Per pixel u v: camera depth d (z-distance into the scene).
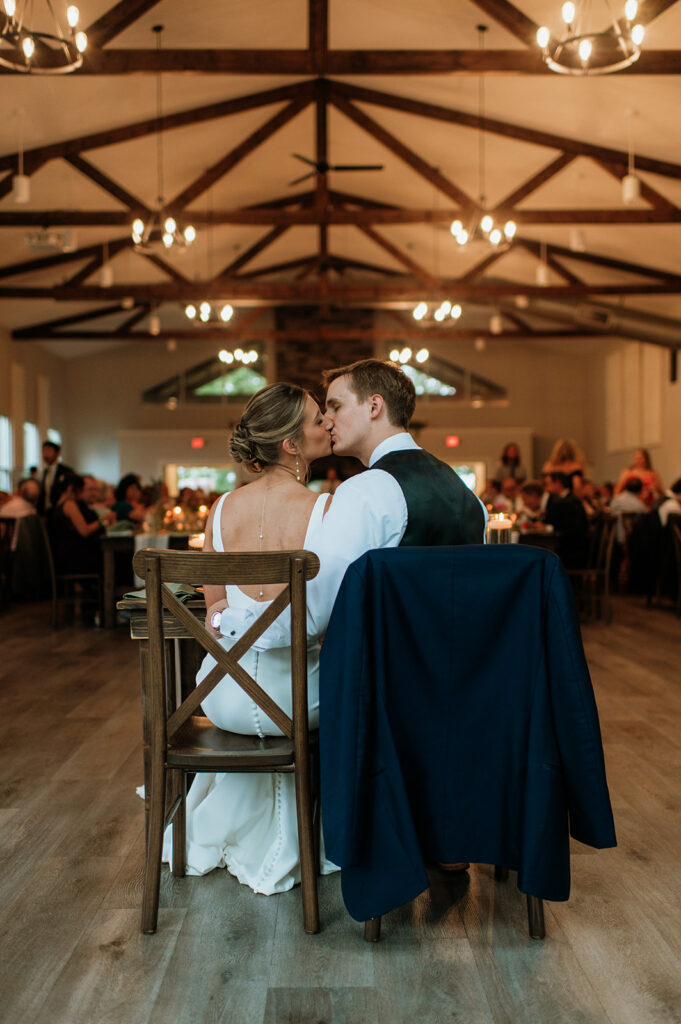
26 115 7.25
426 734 1.74
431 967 1.68
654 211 8.37
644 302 12.35
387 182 10.75
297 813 1.81
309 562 1.75
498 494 10.23
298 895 2.00
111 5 5.90
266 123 8.56
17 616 6.97
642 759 3.00
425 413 16.19
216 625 1.92
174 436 15.95
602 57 4.63
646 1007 1.54
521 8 5.90
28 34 4.33
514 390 16.20
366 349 15.77
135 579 6.47
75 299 11.09
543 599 1.69
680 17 5.55
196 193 8.64
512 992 1.60
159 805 1.81
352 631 1.66
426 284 11.26
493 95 7.53
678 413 11.78
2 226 8.51
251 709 1.92
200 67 5.94
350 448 2.09
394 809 1.69
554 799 1.66
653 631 6.05
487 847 1.74
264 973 1.66
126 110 7.75
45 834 2.36
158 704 1.79
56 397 15.83
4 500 8.95
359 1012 1.54
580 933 1.82
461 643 1.71
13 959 1.72
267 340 16.22
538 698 1.67
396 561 1.69
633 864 2.16
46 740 3.27
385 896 1.69
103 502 9.58
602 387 15.20
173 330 14.84
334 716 1.68
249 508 2.01
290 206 11.79
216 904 1.96
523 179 9.28
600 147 7.81
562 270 11.40
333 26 7.01
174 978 1.65
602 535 6.71
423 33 6.93
